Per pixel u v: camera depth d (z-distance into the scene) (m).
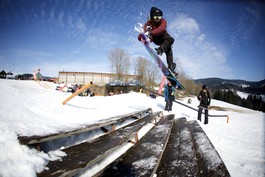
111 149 2.68
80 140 3.37
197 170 2.47
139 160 2.60
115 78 41.53
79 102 9.66
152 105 13.46
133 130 3.76
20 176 1.74
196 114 11.40
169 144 3.73
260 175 2.79
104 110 8.42
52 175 1.78
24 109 5.04
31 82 25.64
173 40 4.44
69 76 51.34
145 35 4.50
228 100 48.84
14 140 2.22
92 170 2.39
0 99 5.37
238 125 8.99
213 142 4.60
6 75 36.44
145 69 42.75
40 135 2.45
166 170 2.52
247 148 4.28
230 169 2.97
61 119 5.17
